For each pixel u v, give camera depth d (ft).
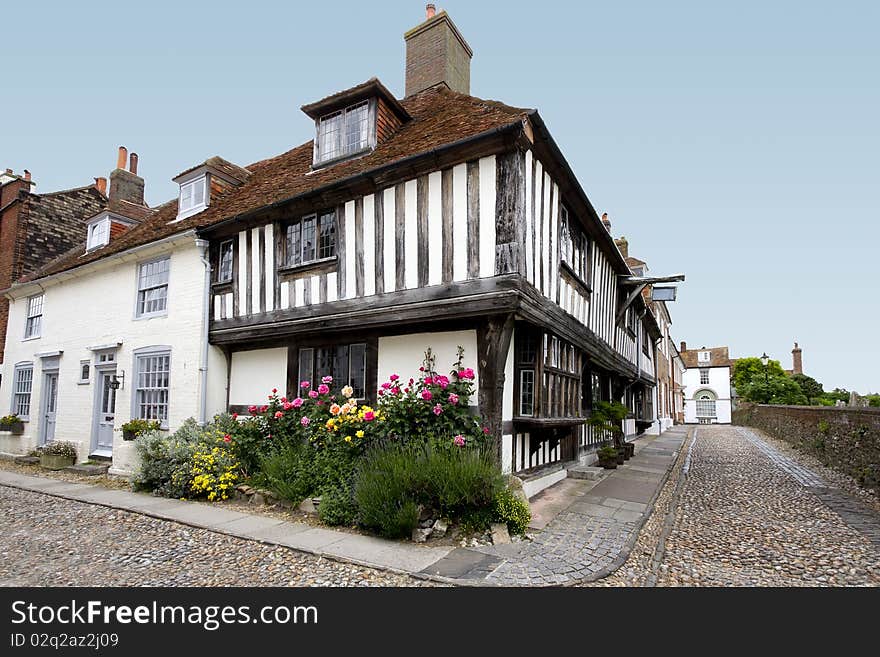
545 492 24.26
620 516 19.97
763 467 36.17
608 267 35.60
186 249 30.68
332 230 24.58
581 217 27.45
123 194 55.52
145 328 32.07
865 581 13.71
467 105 26.58
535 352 22.41
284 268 25.98
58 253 50.16
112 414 33.60
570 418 25.03
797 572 14.40
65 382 37.19
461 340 20.80
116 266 34.99
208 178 34.22
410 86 35.83
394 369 22.62
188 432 26.20
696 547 16.80
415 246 21.31
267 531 17.35
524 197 19.60
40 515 20.29
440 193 20.88
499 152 19.57
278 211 26.21
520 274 18.70
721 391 127.13
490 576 13.41
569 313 25.64
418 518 16.53
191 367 29.01
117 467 29.40
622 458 36.35
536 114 19.02
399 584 13.04
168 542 16.56
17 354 42.80
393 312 21.38
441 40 34.81
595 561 14.74
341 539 16.44
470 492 16.83
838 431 33.96
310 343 25.85
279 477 20.79
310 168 30.14
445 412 19.49
